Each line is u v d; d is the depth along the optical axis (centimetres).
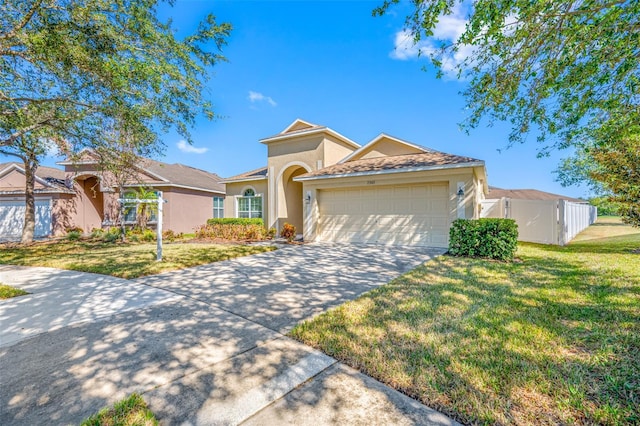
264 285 650
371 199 1296
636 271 681
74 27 613
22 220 1977
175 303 533
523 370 292
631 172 973
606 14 396
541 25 437
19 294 596
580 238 1487
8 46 636
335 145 1739
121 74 679
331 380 286
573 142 653
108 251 1209
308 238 1442
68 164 2025
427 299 518
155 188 1955
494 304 485
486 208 1645
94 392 271
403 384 275
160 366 315
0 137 878
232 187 1978
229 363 320
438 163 1118
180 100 851
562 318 423
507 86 521
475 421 228
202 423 230
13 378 296
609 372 285
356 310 473
